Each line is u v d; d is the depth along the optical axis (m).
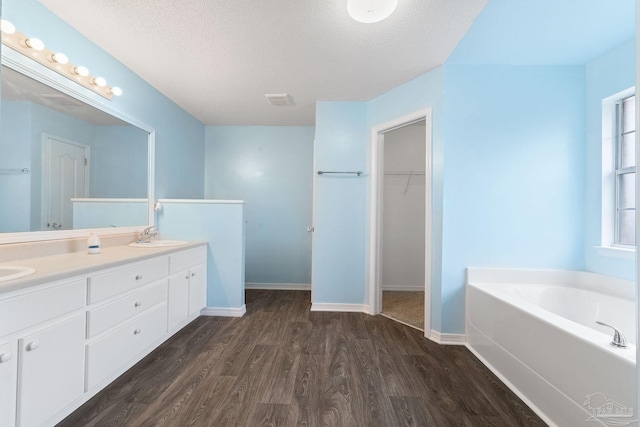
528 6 1.77
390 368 1.99
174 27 1.97
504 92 2.45
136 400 1.60
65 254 1.91
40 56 1.73
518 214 2.44
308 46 2.18
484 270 2.41
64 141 1.95
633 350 1.17
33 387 1.20
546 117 2.45
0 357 1.08
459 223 2.45
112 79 2.34
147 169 2.85
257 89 2.95
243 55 2.31
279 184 4.27
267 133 4.27
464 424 1.45
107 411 1.51
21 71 1.64
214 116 3.85
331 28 1.96
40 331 1.23
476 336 2.25
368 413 1.52
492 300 2.02
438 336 2.44
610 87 2.24
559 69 2.45
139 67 2.51
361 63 2.42
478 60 2.39
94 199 2.21
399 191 4.16
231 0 1.71
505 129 2.44
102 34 2.04
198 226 3.02
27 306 1.18
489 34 2.05
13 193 1.63
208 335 2.51
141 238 2.63
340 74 2.61
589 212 2.40
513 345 1.78
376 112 3.09
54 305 1.30
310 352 2.21
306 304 3.46
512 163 2.44
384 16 1.77
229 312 3.02
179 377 1.84
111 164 2.37
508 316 1.84
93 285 1.52
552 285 2.38
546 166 2.44
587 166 2.42
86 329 1.49
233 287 3.02
